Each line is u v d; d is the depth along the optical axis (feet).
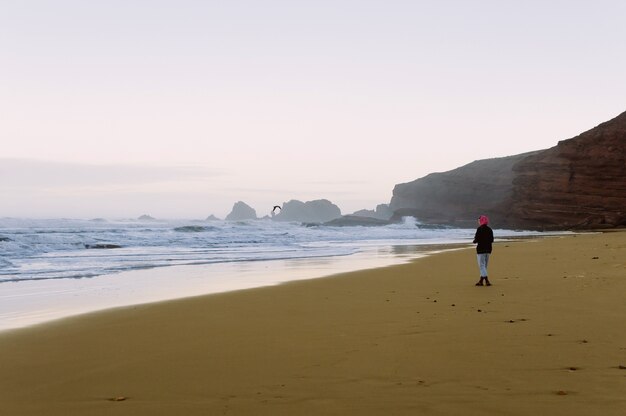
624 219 249.75
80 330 30.73
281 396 17.43
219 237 175.22
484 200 432.25
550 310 32.35
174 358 23.35
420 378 18.95
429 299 40.01
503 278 52.90
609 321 28.19
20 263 81.71
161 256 98.73
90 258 93.04
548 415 14.85
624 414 14.75
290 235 202.39
